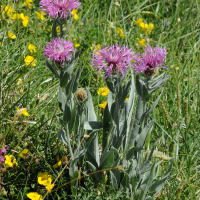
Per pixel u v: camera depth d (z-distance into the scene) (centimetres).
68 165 238
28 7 425
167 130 290
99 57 177
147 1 549
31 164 228
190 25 498
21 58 336
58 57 168
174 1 565
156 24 503
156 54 172
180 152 276
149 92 182
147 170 206
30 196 193
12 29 392
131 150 191
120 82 181
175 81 354
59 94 179
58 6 178
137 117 188
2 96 268
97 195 196
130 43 403
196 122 310
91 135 204
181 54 414
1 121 250
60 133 195
